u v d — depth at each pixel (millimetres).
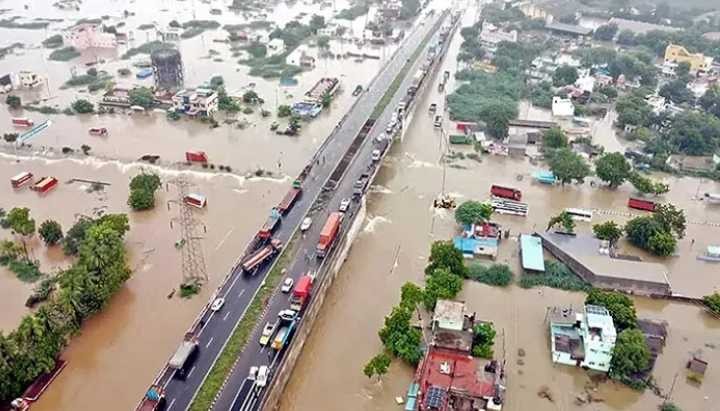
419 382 118562
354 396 119688
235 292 140000
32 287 145375
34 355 116938
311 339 134250
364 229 173750
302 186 185375
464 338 126750
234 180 196250
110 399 116500
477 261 159375
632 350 121750
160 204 181500
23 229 158625
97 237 140500
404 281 152625
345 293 148750
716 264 163625
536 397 118375
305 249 154750
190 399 112250
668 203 192875
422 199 189375
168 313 138000
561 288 149625
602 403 118000
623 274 149250
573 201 192125
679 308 145750
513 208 181625
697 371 125375
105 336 131250
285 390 121062
